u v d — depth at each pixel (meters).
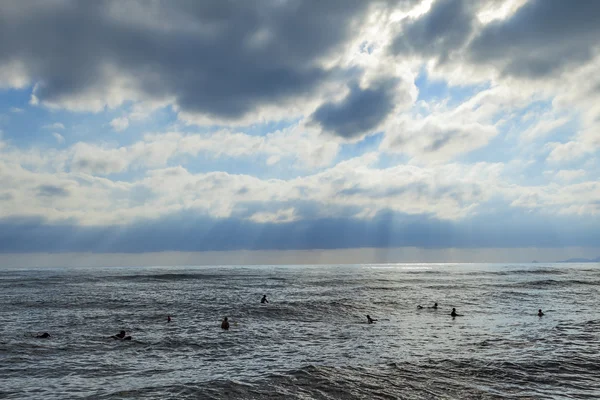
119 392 15.57
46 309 41.44
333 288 69.94
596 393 15.59
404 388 16.09
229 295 56.97
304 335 28.05
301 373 17.84
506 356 21.23
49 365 20.03
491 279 96.25
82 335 27.61
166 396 14.99
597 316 36.81
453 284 79.00
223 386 16.06
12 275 119.31
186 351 23.27
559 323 32.50
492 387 16.27
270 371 18.59
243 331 29.50
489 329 30.03
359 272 149.50
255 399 14.74
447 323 33.16
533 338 26.20
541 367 19.06
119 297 53.66
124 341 25.75
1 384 16.92
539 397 15.11
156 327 30.95
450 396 15.23
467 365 19.45
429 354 21.92
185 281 90.94
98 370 19.17
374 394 15.41
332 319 35.34
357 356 21.64
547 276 109.81
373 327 31.33
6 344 24.47
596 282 84.06
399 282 86.06
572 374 17.98
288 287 72.50
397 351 22.81
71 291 62.97
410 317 36.59
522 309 42.19
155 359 21.38
